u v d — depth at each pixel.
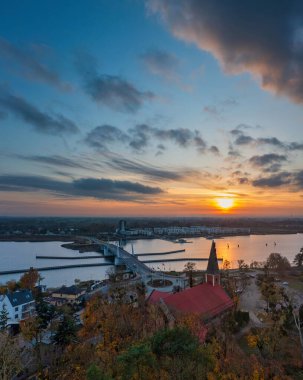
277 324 93.50
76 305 150.88
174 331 46.00
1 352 44.81
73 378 58.75
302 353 71.94
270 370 61.88
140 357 40.03
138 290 151.75
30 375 68.44
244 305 136.25
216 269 114.50
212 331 82.44
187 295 98.69
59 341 83.06
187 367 41.38
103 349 64.62
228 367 55.41
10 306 130.62
